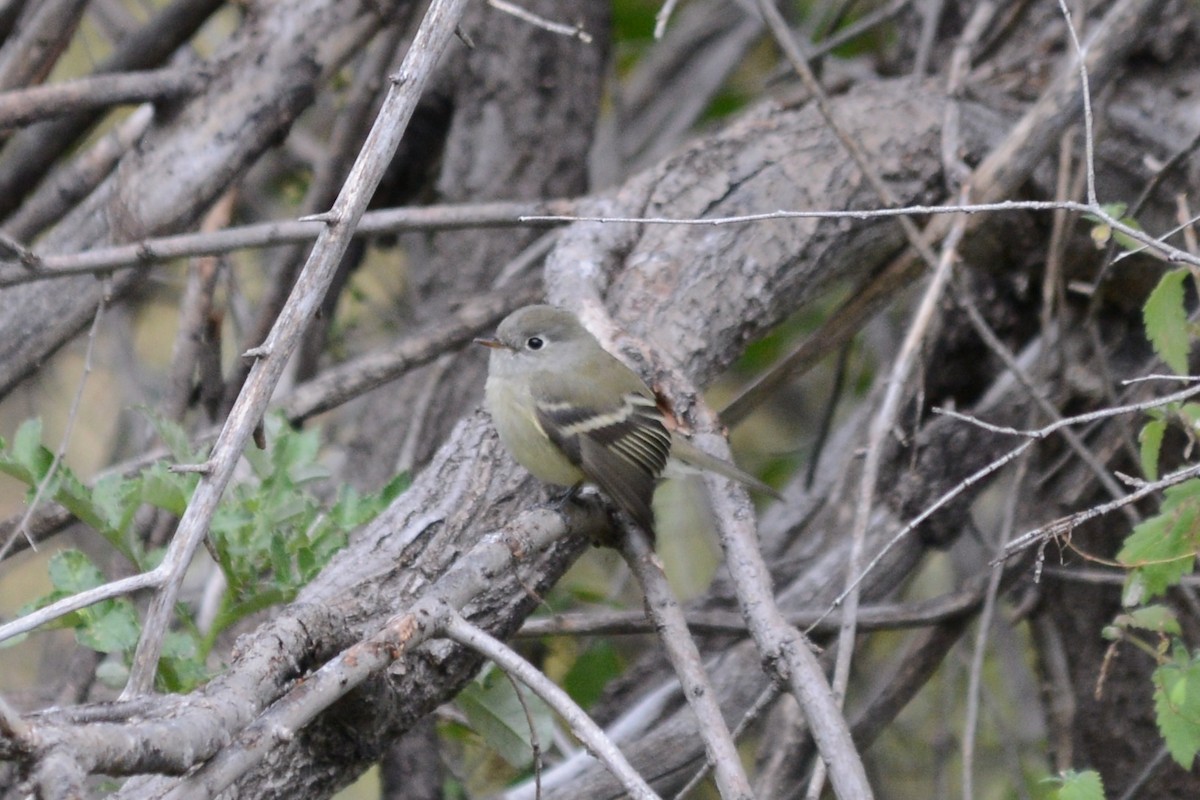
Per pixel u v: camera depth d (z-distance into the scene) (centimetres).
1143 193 992
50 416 1534
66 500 757
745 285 959
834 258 1008
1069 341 1113
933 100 1114
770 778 1005
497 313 1120
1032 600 1105
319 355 1274
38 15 1036
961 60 1090
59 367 1550
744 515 776
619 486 783
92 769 446
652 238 980
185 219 977
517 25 1318
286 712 532
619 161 1522
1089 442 1085
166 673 749
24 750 434
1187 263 669
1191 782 1054
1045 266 1091
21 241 999
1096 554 1093
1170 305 749
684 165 1036
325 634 633
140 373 1491
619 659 1308
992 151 1046
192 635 794
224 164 983
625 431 817
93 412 1540
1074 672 1127
